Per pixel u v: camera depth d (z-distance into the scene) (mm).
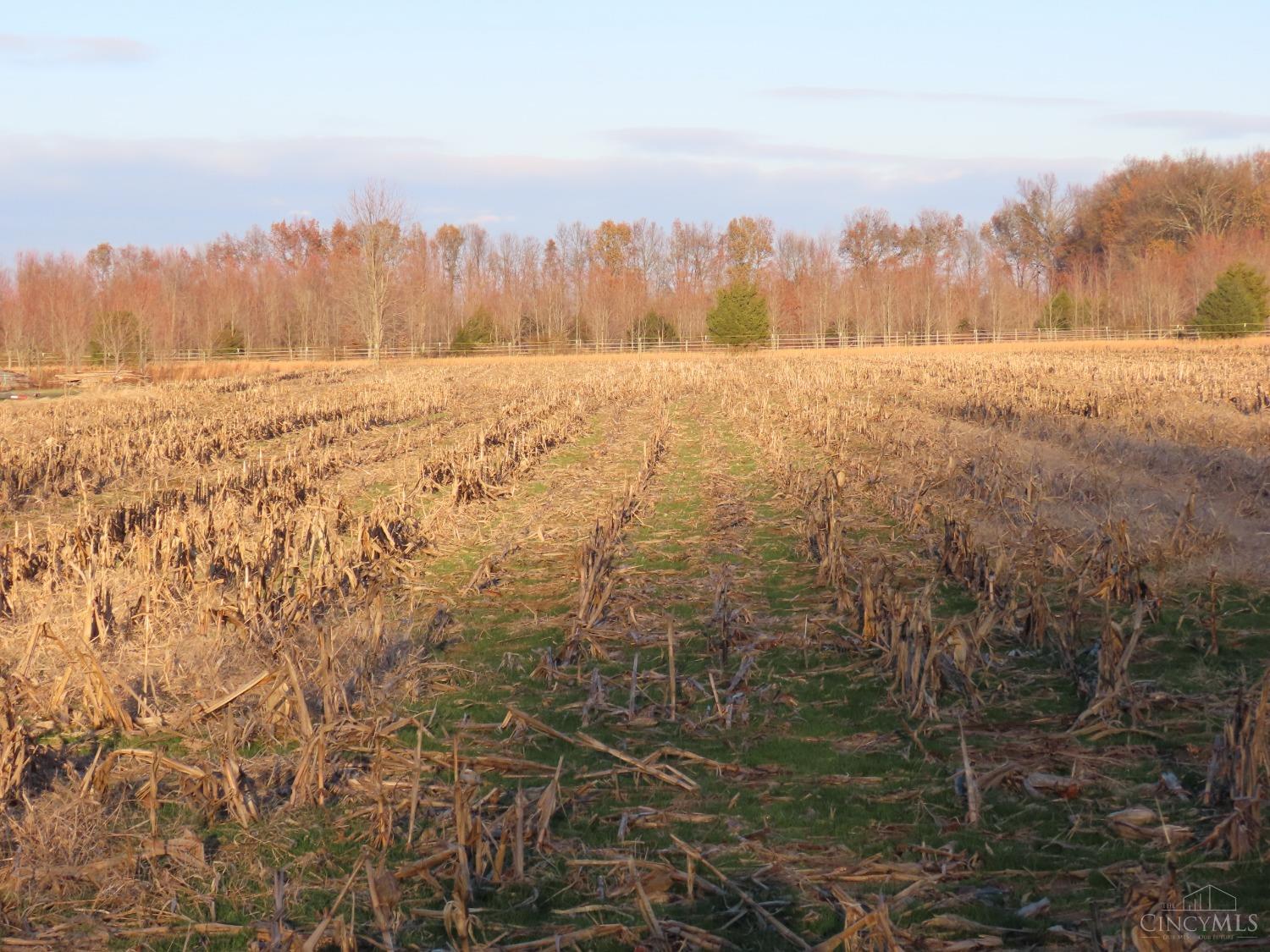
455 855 6523
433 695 9641
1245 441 22141
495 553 14766
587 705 9016
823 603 12094
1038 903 5996
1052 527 14891
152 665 10266
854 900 6152
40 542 15836
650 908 5836
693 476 21562
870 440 25641
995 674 9695
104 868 6711
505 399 40531
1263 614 11180
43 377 59438
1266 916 5875
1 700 8625
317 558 14797
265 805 7578
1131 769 7730
